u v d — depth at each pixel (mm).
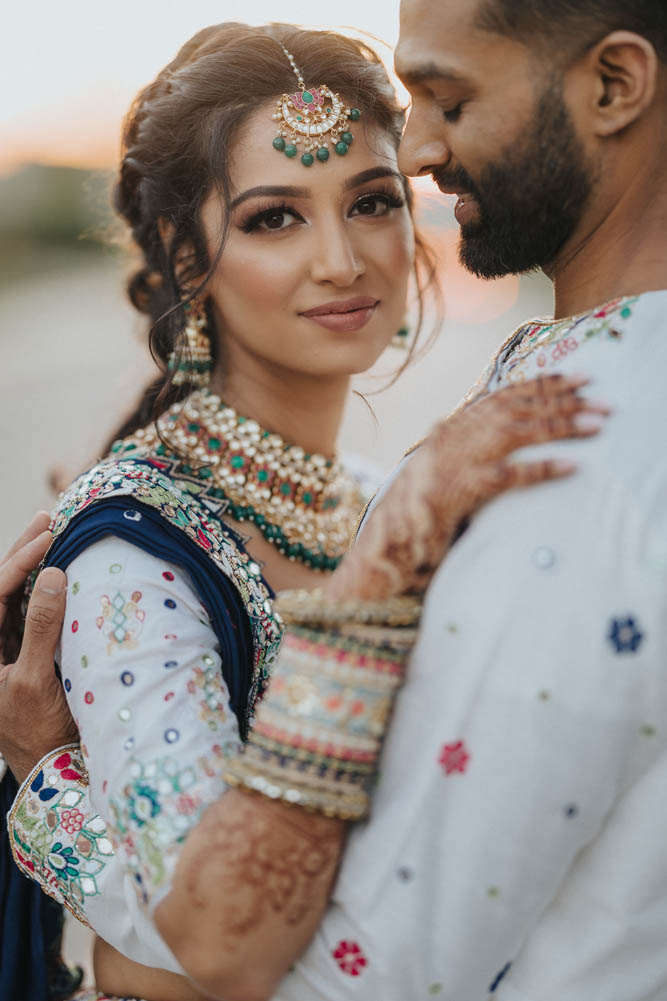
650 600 758
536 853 780
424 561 817
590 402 808
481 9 846
